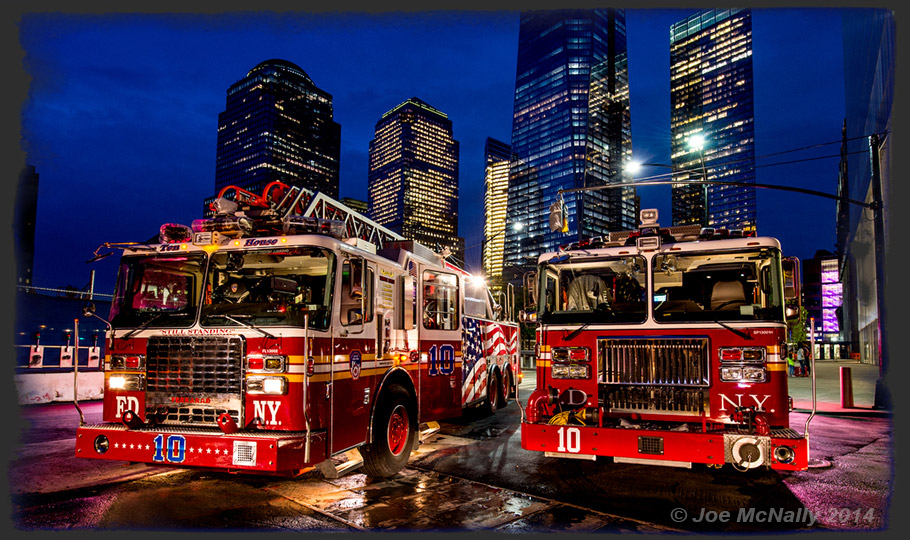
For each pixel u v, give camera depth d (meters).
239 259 5.64
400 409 6.79
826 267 80.38
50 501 5.33
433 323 8.06
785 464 4.78
